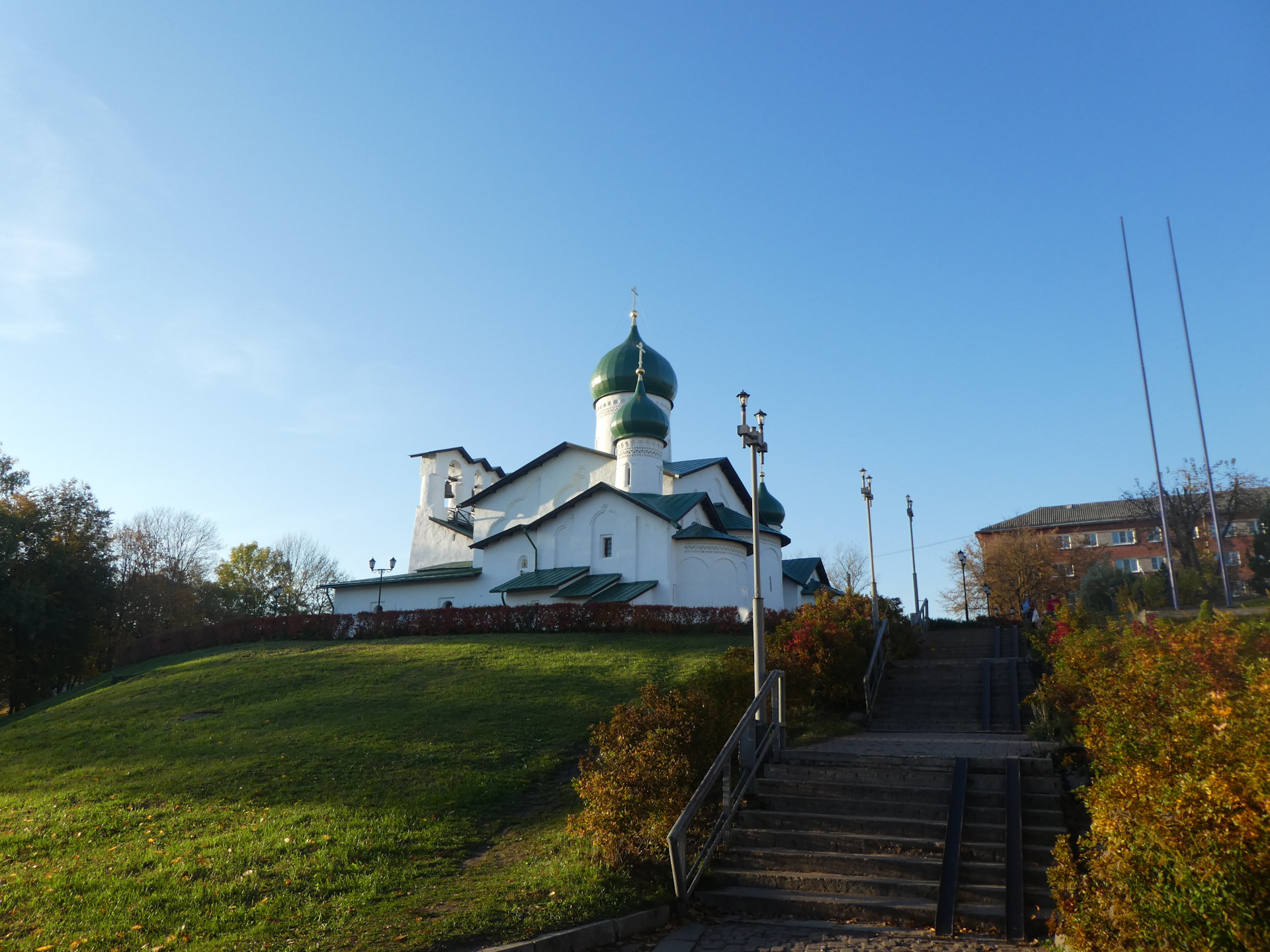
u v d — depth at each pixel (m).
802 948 8.46
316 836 11.43
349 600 44.53
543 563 39.41
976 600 68.94
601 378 46.38
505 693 20.27
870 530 26.89
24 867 10.84
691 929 9.15
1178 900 5.44
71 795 14.51
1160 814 5.96
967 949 8.30
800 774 12.49
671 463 45.03
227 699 22.14
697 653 24.23
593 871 9.95
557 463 44.50
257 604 68.88
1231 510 42.12
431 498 50.47
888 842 10.41
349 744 16.52
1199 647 10.86
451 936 8.33
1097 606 35.00
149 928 8.70
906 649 27.09
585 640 27.31
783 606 43.84
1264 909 4.98
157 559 60.12
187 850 11.09
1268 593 33.25
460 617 31.11
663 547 36.62
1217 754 6.06
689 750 11.90
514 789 13.80
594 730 12.50
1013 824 10.24
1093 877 7.19
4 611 39.97
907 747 15.31
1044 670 22.17
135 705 22.62
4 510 43.00
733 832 11.10
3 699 53.59
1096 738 9.25
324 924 8.66
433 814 12.52
